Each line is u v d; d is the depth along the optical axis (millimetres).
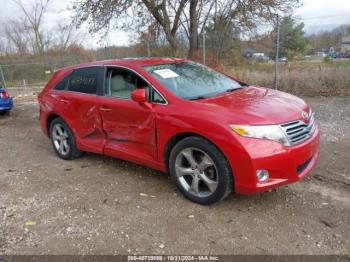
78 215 3592
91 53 23250
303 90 10148
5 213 3715
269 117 3303
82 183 4414
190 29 11359
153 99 3943
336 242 2924
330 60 13797
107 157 5391
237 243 2984
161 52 12844
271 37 12336
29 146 6395
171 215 3490
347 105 8242
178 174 3775
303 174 3449
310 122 3699
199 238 3084
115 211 3633
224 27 12383
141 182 4340
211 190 3510
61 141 5402
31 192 4230
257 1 10094
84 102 4762
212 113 3422
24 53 29578
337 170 4363
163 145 3822
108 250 2977
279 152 3205
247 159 3162
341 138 5645
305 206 3529
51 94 5406
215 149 3365
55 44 29906
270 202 3645
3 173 4961
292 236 3037
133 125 4125
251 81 10914
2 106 9234
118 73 4422
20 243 3146
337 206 3498
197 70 4660
